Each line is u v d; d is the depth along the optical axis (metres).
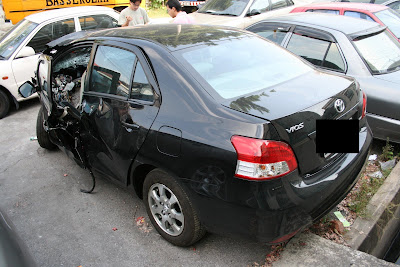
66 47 3.79
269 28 5.06
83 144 3.55
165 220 2.92
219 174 2.34
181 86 2.64
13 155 4.90
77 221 3.43
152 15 15.04
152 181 2.88
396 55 4.52
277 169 2.21
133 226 3.31
